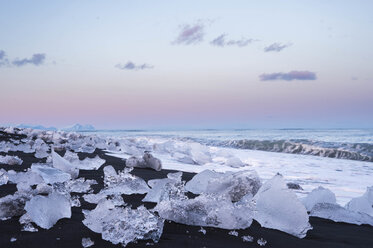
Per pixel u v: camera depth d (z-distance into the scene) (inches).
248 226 71.3
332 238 68.4
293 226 69.7
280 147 433.7
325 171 215.0
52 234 58.2
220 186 94.3
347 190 142.8
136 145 362.3
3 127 497.0
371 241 67.2
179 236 61.9
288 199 73.4
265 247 59.1
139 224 58.2
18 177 102.7
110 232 56.3
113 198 84.6
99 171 146.3
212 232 65.6
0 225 61.9
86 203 83.8
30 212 61.7
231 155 295.9
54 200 68.4
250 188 93.9
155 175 146.6
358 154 332.2
